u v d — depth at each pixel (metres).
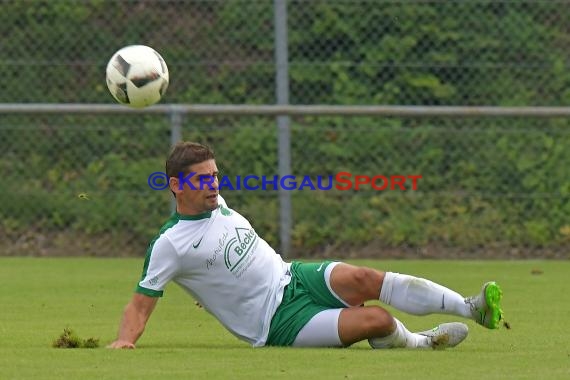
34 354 17.50
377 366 16.34
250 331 18.80
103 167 38.72
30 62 39.94
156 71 22.64
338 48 40.66
